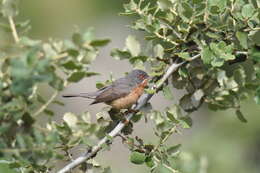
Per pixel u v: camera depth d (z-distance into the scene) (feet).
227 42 35.55
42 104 28.71
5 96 27.71
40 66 25.70
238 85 37.50
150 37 35.19
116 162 77.15
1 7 28.32
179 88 37.88
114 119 36.50
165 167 34.06
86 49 26.58
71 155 32.91
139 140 34.63
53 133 28.14
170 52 36.24
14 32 27.99
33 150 28.17
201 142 69.26
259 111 69.72
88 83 88.02
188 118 36.47
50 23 90.53
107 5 95.55
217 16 34.83
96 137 30.45
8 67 27.27
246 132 69.67
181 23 34.96
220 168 67.15
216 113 72.90
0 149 28.17
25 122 28.71
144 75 40.96
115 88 41.01
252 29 34.22
